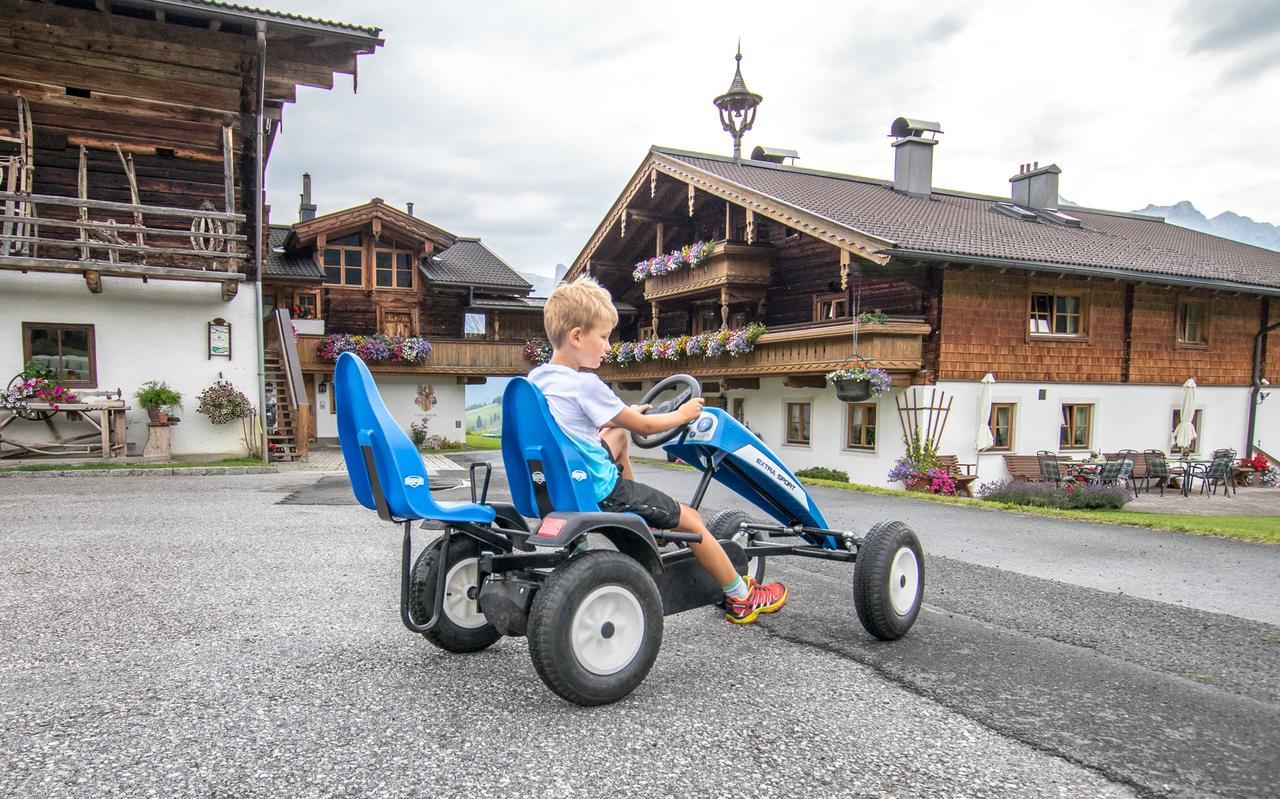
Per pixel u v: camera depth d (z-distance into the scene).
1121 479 14.41
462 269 27.28
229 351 13.53
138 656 3.35
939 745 2.63
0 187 12.46
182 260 13.56
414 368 23.83
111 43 13.08
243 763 2.38
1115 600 4.94
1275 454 18.86
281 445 14.40
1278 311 18.73
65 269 11.64
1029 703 3.03
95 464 11.80
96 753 2.43
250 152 14.45
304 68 14.49
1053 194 22.22
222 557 5.41
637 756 2.49
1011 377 15.02
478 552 3.48
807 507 3.91
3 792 2.18
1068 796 2.30
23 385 11.69
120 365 12.87
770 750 2.55
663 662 3.41
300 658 3.36
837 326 14.11
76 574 4.82
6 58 12.53
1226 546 7.09
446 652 3.48
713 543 3.26
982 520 8.84
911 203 18.83
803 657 3.54
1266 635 4.17
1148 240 20.50
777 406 17.75
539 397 2.74
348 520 7.16
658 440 3.39
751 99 22.36
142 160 13.56
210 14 12.84
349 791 2.22
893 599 3.77
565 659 2.70
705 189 17.95
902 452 14.59
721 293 18.62
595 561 2.79
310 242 24.52
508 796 2.22
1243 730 2.82
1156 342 16.88
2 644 3.48
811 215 14.63
